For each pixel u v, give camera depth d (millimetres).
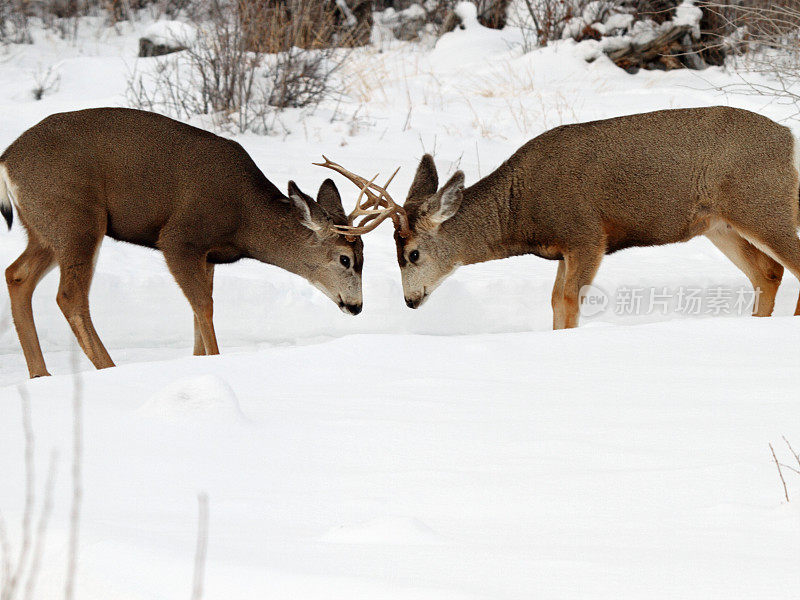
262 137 39781
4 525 8273
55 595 7316
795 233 21781
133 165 21000
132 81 44625
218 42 43719
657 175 21641
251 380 14555
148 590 7086
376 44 57500
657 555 7902
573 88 46656
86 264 20562
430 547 8156
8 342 23359
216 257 22703
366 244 29656
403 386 13984
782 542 8195
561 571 7496
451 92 46844
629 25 49969
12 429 11945
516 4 56844
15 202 20656
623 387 13602
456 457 10945
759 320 17391
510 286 25984
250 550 7953
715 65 49469
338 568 7527
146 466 10672
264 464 10812
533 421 12156
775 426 11562
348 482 10242
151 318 24281
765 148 21531
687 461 10531
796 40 40094
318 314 24781
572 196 21891
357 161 36688
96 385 14289
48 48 55344
